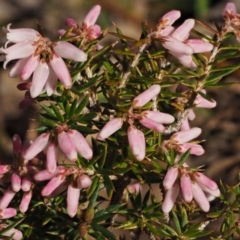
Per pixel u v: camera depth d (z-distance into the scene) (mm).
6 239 273
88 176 259
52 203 280
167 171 257
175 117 284
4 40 260
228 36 279
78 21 890
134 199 282
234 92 716
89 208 260
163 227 279
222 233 280
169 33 265
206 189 260
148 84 271
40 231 281
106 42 591
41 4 911
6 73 792
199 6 832
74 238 268
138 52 268
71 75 264
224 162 633
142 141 251
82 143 250
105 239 265
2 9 899
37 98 275
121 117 253
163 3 866
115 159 265
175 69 290
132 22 788
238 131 674
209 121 693
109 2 778
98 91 277
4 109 741
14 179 263
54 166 249
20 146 271
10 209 269
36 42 252
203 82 276
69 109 260
